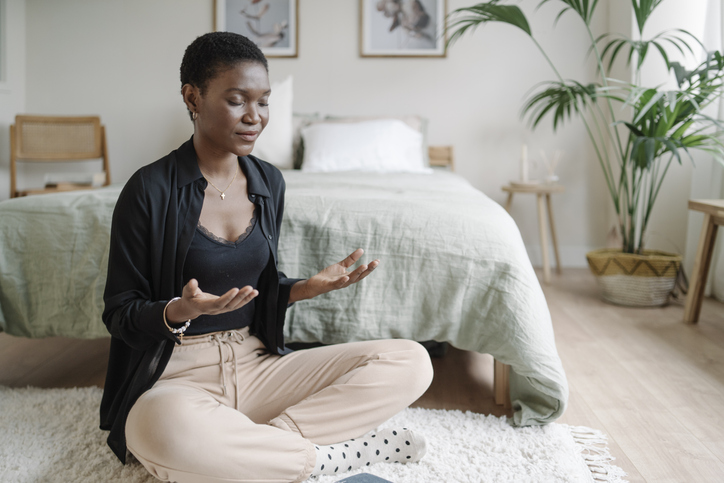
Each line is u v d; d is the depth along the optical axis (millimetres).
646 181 3240
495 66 4051
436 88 4086
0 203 1851
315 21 4078
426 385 1328
